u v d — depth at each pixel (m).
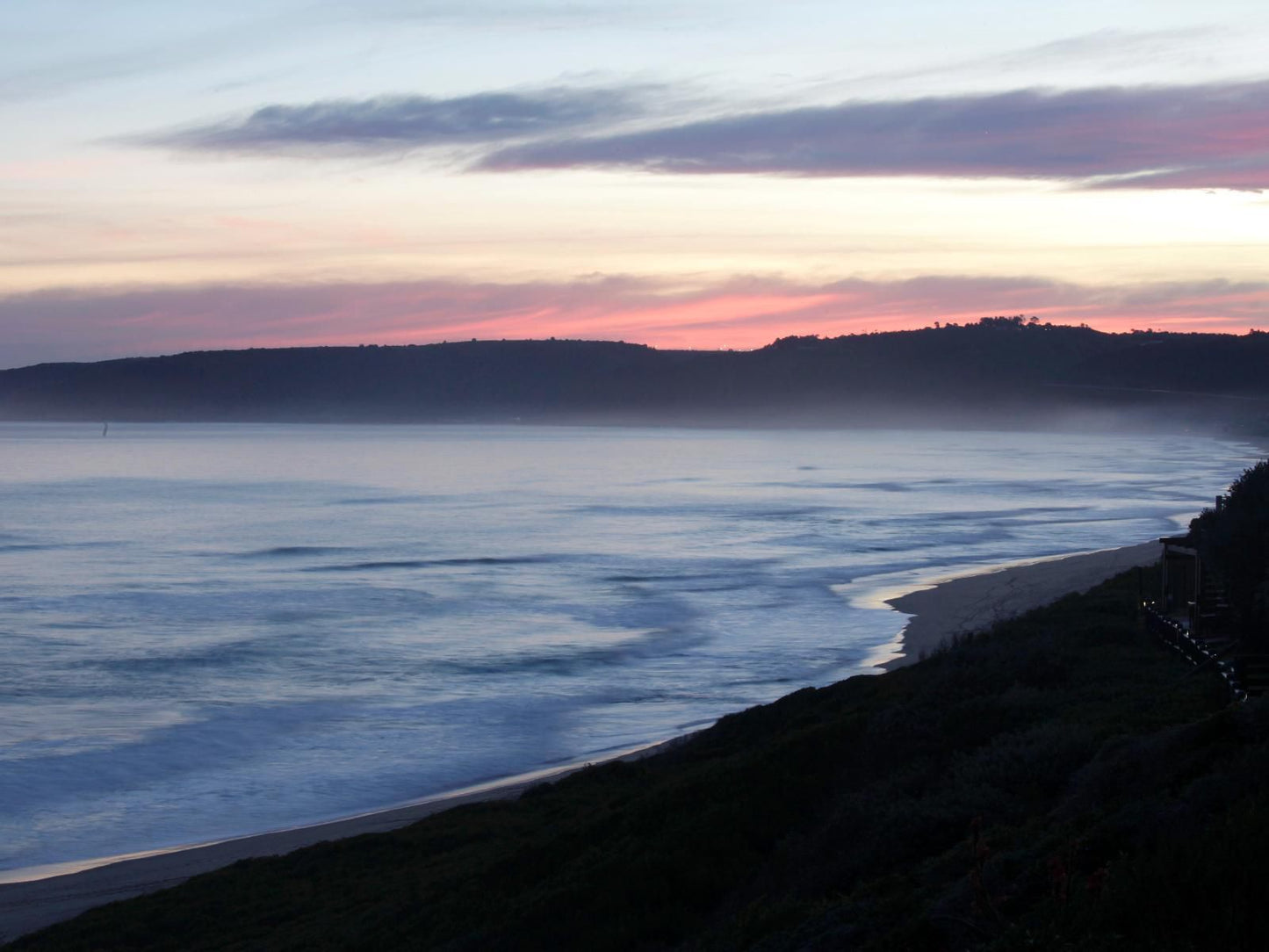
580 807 18.58
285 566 64.44
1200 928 5.62
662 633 42.53
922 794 11.65
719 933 9.70
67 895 18.59
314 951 13.11
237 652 40.31
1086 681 17.31
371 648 40.69
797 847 11.52
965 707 15.27
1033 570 53.53
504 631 43.56
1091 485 123.94
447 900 13.92
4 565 65.69
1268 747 7.50
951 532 77.88
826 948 7.57
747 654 38.31
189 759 27.66
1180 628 20.42
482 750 28.03
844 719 17.11
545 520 91.31
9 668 37.75
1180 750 8.91
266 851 20.50
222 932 14.92
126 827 22.98
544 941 11.23
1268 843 5.90
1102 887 6.13
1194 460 176.50
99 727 30.45
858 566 61.06
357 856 17.78
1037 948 5.87
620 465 173.12
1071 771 10.91
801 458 192.00
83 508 105.12
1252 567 22.64
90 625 45.97
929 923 7.12
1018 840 8.30
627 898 11.61
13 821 23.31
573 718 30.89
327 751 28.12
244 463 180.38
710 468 165.12
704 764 19.62
